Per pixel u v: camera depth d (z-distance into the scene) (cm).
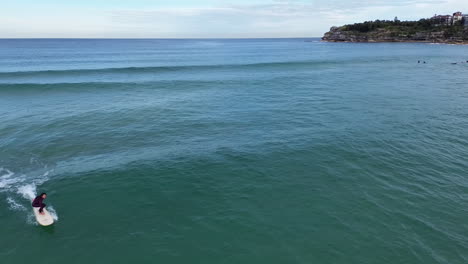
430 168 1509
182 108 2706
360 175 1441
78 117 2403
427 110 2553
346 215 1135
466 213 1141
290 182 1380
